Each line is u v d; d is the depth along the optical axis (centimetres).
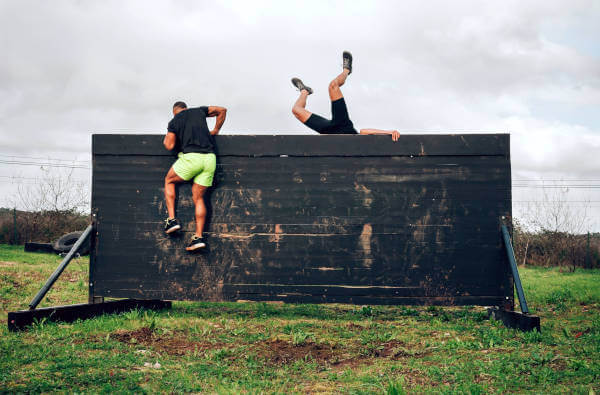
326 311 767
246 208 665
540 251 2223
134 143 683
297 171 662
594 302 803
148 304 754
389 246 648
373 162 656
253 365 418
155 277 670
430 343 500
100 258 680
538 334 519
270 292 654
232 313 727
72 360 414
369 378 375
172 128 652
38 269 1142
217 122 676
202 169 650
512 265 611
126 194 681
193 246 651
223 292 660
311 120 715
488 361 421
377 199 653
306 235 656
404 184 652
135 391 341
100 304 666
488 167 648
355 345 502
